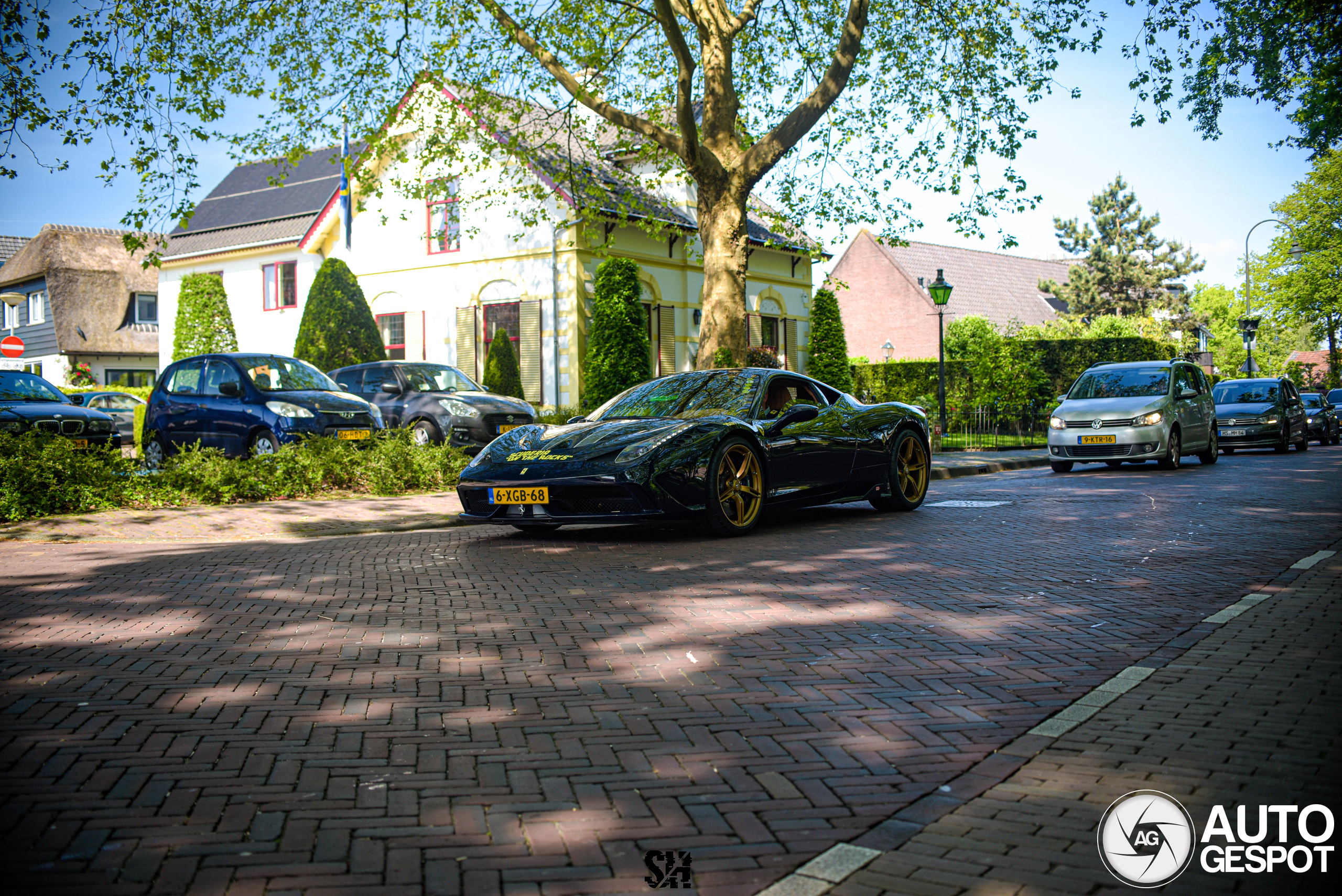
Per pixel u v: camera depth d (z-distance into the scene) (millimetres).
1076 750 2973
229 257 28578
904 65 17250
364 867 2250
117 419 21609
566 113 17062
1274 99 13320
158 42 14102
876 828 2451
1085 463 16688
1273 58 12922
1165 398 14336
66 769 2832
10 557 6824
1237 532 7539
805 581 5738
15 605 5148
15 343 22500
